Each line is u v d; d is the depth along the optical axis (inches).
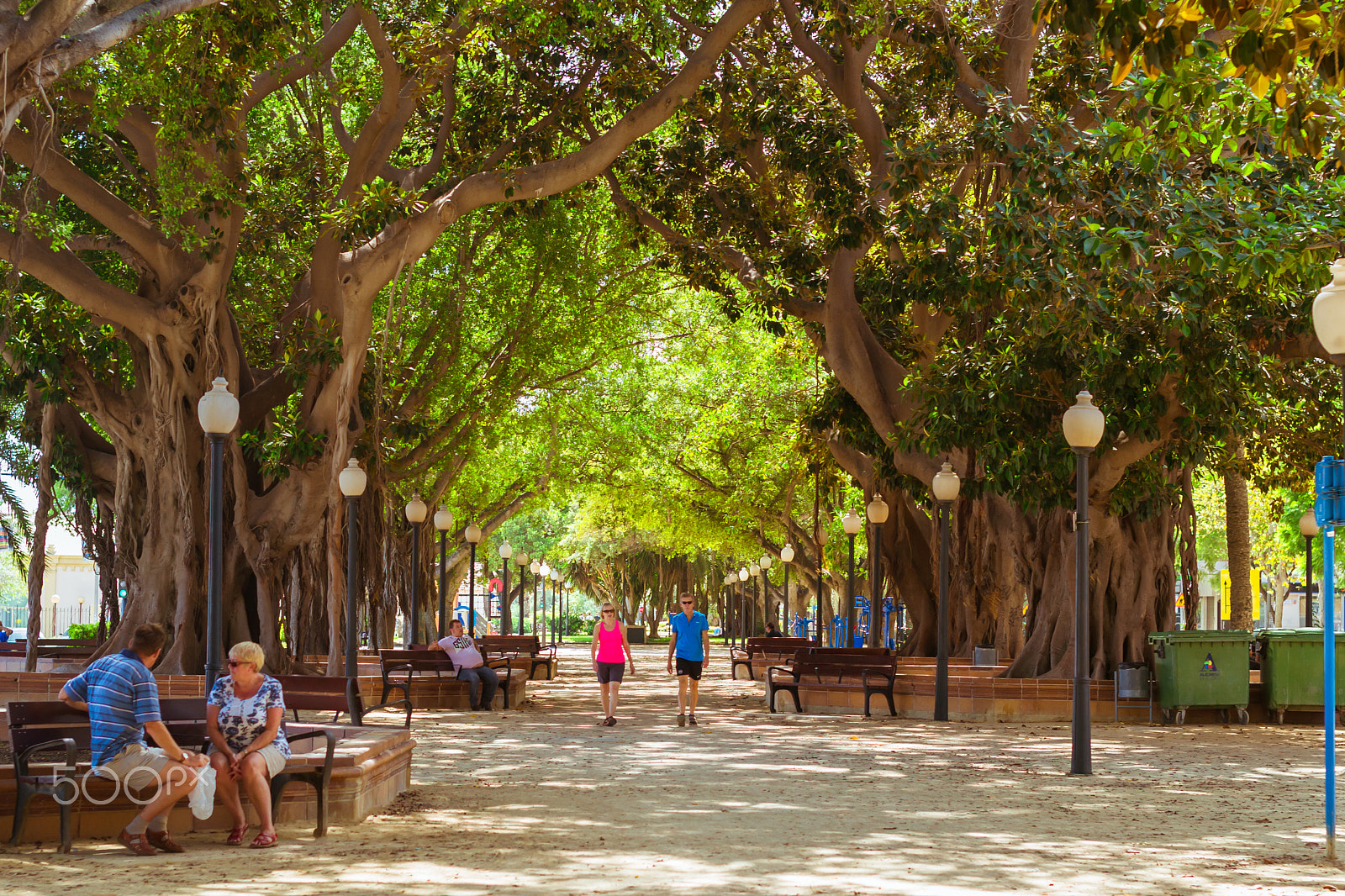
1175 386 621.6
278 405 763.4
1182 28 251.9
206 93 631.8
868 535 935.0
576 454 1577.3
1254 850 300.7
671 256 921.5
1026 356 631.2
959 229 658.2
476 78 847.1
